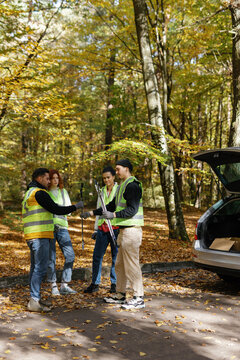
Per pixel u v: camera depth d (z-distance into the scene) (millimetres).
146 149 8953
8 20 9281
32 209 4477
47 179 4672
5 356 3027
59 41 11914
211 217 5832
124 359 2980
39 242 4445
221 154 5613
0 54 8500
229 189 6074
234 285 5848
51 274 5184
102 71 12133
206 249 5496
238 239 5531
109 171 5332
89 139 24531
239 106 9789
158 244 11273
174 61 16047
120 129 16750
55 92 9148
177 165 21812
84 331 3643
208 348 3184
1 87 8016
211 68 15344
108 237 5250
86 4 11609
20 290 5516
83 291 5352
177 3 12164
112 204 5031
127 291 5488
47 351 3146
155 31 12070
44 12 10984
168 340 3377
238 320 3971
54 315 4227
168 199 11984
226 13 12953
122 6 12000
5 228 15125
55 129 11781
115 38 12375
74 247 11578
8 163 16828
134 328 3719
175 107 17547
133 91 21969
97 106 23156
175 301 4777
